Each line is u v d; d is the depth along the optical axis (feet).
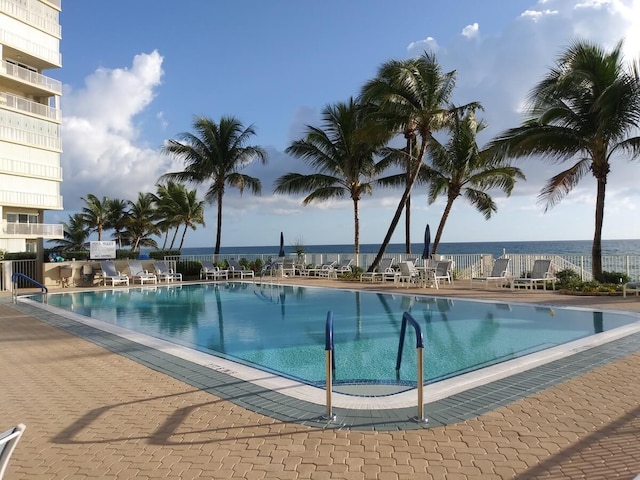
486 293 48.11
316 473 10.64
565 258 55.21
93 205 171.94
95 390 17.42
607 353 21.47
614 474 10.34
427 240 59.77
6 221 96.22
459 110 64.28
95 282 70.69
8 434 7.04
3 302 49.70
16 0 97.45
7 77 95.30
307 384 17.70
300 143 77.10
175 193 128.77
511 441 12.15
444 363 22.22
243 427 13.42
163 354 23.39
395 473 10.59
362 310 40.75
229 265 79.10
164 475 10.68
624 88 44.14
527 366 19.44
